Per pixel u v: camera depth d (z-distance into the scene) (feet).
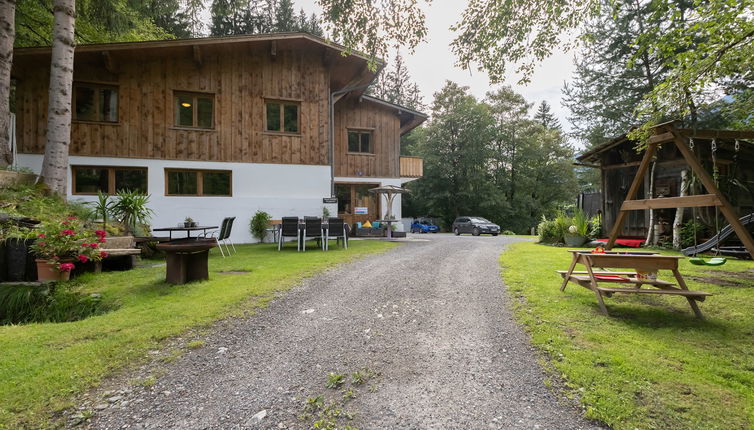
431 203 98.73
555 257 26.91
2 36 27.14
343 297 15.58
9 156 27.55
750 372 8.42
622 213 19.34
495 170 109.50
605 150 40.34
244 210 41.19
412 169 60.59
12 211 20.76
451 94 101.40
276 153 42.68
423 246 35.63
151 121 38.81
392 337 11.12
